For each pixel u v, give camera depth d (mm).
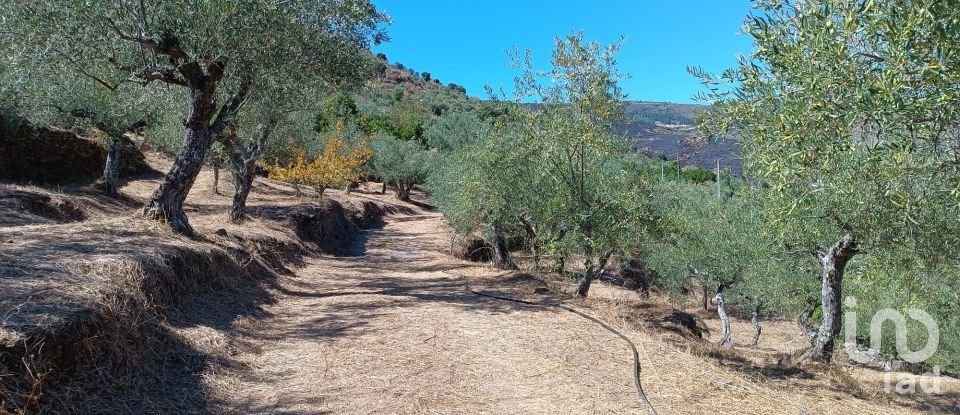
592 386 5059
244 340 5824
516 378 5215
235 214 13008
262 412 4152
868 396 6594
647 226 9039
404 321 7223
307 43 8852
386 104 65750
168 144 17719
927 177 3725
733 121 4602
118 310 4480
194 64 7934
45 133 13555
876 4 3264
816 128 3832
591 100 8352
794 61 3717
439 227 25406
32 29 6961
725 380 5609
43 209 9609
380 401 4488
